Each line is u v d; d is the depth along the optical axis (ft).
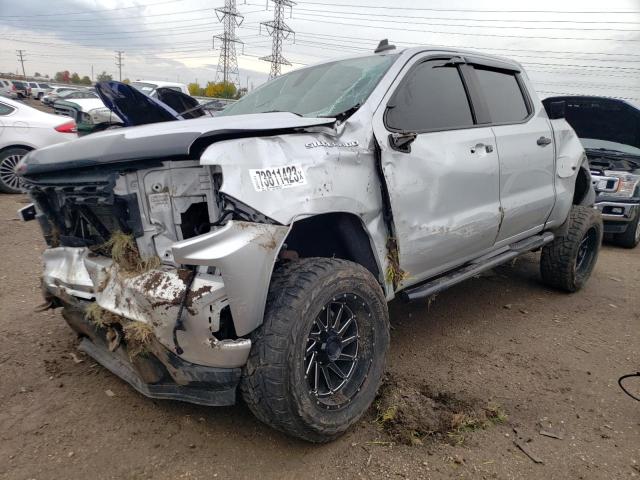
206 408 9.48
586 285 17.67
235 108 12.59
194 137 7.08
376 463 8.07
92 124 29.40
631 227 23.45
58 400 9.60
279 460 8.13
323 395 8.36
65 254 9.23
